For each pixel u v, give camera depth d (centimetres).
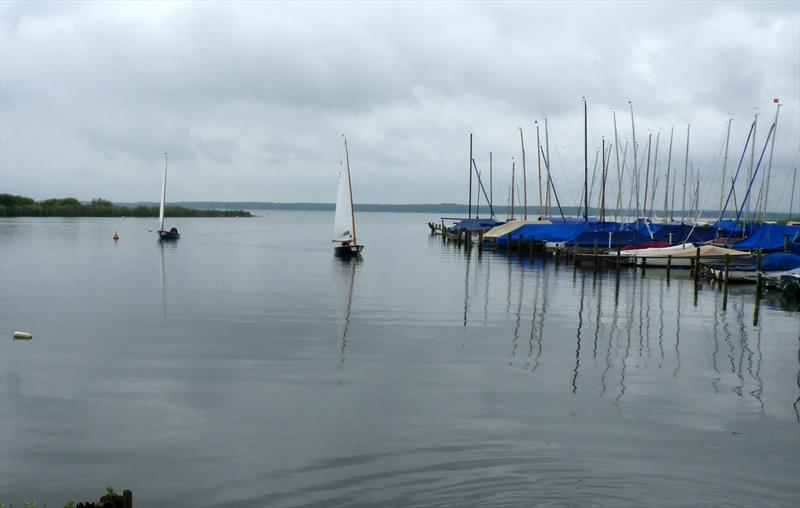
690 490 1508
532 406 2088
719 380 2447
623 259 6606
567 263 7000
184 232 14475
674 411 2066
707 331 3372
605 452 1712
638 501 1452
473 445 1752
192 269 6278
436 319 3616
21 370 2505
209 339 3061
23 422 1938
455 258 7712
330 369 2525
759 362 2728
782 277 4656
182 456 1694
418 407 2067
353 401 2123
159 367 2550
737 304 4272
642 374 2512
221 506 1443
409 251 8931
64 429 1881
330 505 1438
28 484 1554
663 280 5559
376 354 2775
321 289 4869
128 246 9294
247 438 1808
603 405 2109
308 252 8656
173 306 4016
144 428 1886
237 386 2294
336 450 1723
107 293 4575
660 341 3117
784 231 6034
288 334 3183
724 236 7962
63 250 8369
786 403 2170
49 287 4872
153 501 1467
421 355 2764
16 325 3394
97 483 1555
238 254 8206
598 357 2775
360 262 7181
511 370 2533
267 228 17725
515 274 5959
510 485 1523
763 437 1845
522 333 3253
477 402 2120
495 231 9219
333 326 3397
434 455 1686
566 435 1830
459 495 1476
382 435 1825
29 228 14000
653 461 1662
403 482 1538
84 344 2955
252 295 4519
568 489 1502
